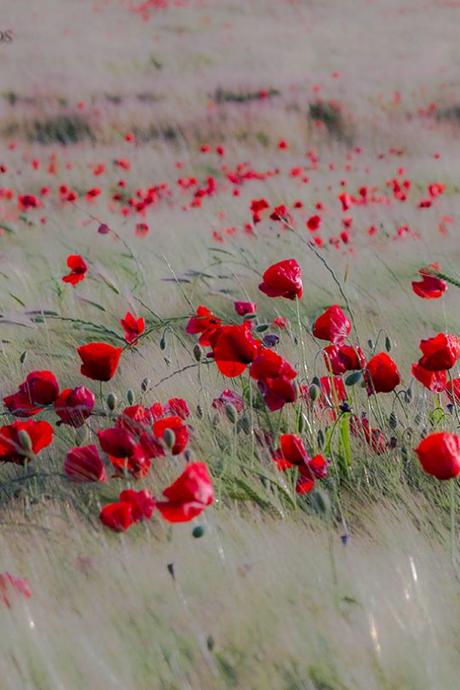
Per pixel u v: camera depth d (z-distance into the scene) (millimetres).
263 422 4809
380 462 4668
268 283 4676
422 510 4480
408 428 4730
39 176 13078
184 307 5941
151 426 4609
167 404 4719
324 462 4500
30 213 10203
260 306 6012
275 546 4324
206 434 4699
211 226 9078
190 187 11828
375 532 4398
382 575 4246
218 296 6145
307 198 11297
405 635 4113
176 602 4195
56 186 12648
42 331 5477
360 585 4203
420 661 4074
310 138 16422
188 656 4109
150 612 4180
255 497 4488
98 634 4125
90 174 13258
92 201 10898
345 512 4508
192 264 7320
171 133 16406
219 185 12430
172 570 4191
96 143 15836
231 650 4117
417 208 10227
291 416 4812
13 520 4457
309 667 4074
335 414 4707
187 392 4934
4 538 4359
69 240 8617
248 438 4684
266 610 4176
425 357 4559
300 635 4117
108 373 4555
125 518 4262
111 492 4492
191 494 4145
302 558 4289
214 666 4082
